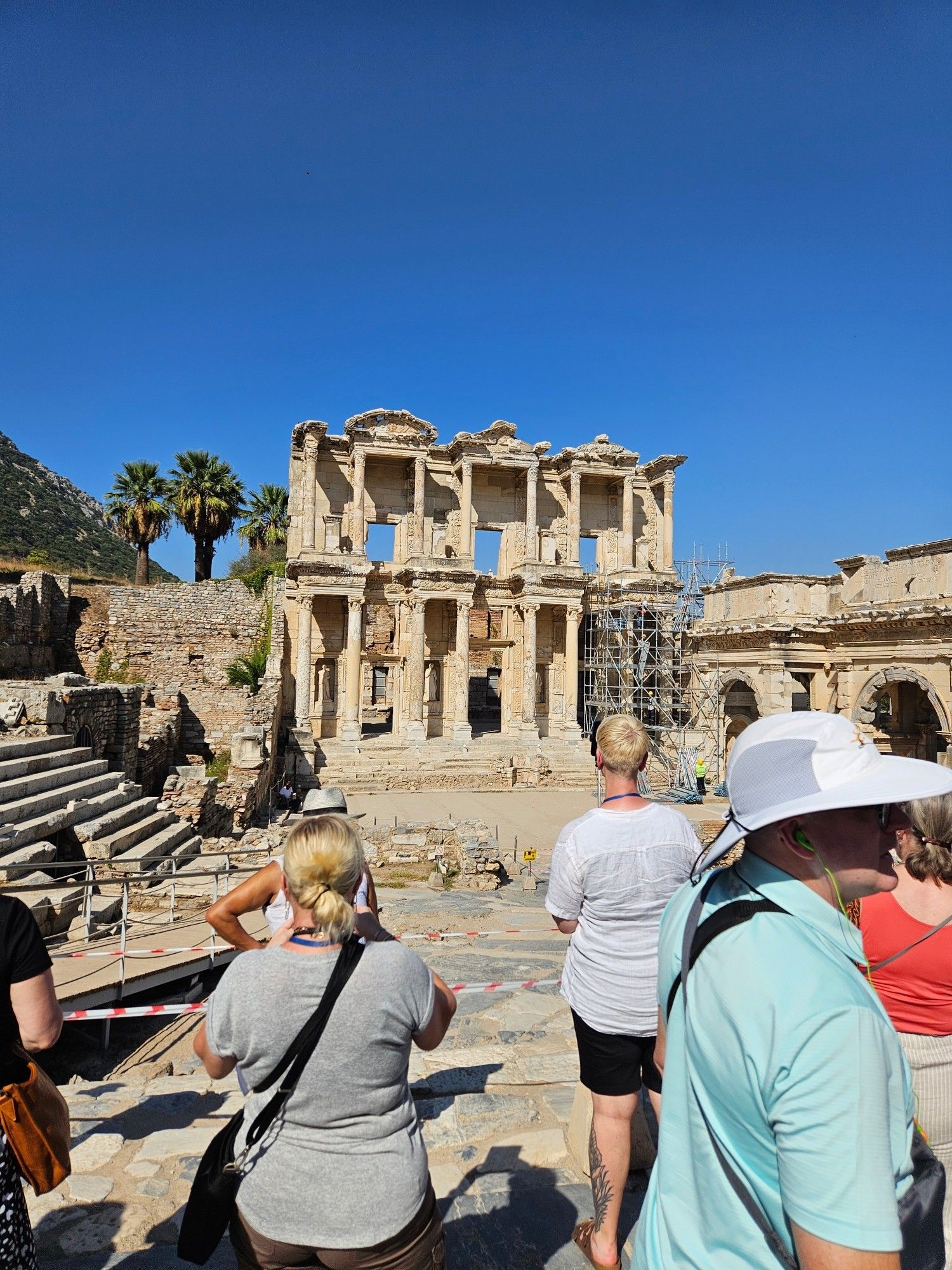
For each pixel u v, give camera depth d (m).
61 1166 3.44
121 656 43.66
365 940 3.27
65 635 43.50
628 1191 4.95
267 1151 2.80
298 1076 2.76
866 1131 1.75
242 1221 2.81
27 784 15.53
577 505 46.22
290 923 3.12
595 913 4.21
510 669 46.72
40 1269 4.21
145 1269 4.21
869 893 2.26
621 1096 4.14
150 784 28.55
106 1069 9.84
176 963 10.98
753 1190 1.94
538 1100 6.21
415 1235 2.81
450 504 46.25
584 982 4.24
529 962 10.91
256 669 42.50
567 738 44.47
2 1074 3.29
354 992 2.80
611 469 47.09
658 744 41.12
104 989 10.07
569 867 4.30
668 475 47.81
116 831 16.25
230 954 11.59
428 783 38.47
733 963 1.99
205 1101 6.36
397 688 45.09
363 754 40.28
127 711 25.16
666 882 4.14
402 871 19.72
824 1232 1.70
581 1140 5.21
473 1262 4.29
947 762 24.70
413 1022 2.92
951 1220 3.44
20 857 12.66
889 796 2.09
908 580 26.06
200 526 55.12
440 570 42.75
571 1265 4.27
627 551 47.34
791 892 2.19
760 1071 1.86
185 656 44.12
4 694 19.06
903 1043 3.66
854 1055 1.78
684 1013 2.15
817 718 2.37
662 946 2.43
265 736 31.50
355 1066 2.78
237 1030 2.81
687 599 42.72
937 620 24.42
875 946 3.68
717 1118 2.02
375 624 57.09
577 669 45.53
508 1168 5.21
